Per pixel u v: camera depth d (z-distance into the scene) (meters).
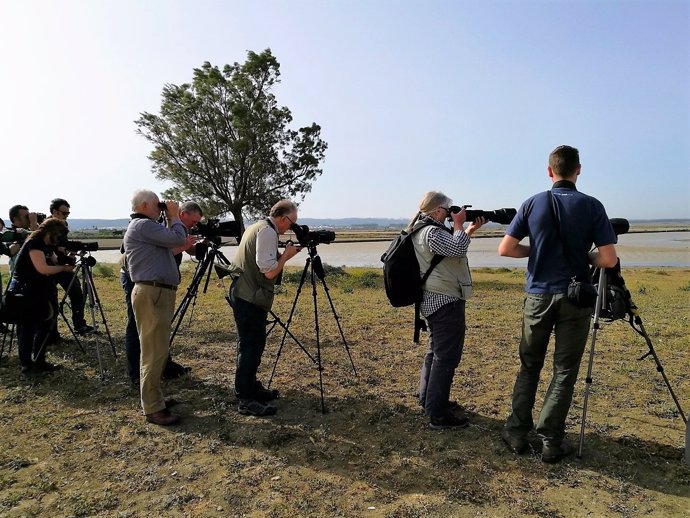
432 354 4.10
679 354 5.83
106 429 3.78
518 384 3.46
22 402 4.36
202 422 3.94
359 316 8.40
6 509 2.74
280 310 9.02
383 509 2.74
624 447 3.47
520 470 3.16
